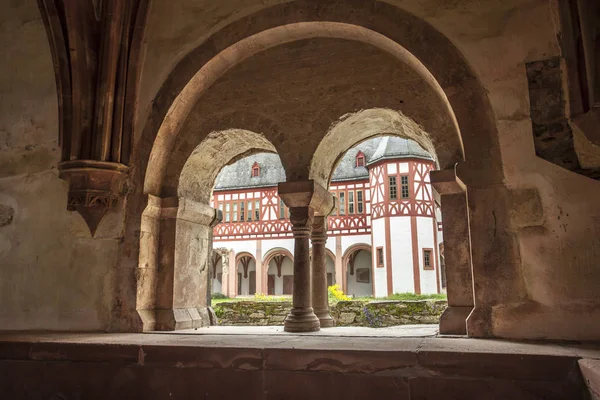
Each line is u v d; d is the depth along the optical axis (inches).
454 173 222.2
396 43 233.0
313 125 257.3
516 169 204.7
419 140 261.6
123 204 258.7
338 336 210.5
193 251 288.7
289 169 256.2
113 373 186.1
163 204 270.7
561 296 191.3
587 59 175.5
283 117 263.1
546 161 200.7
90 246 259.6
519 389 147.5
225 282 1206.9
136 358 184.4
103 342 193.0
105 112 256.4
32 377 194.9
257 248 1197.1
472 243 205.8
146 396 180.7
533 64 209.6
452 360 154.4
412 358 157.6
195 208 283.4
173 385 178.4
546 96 205.2
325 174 282.0
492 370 150.8
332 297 669.3
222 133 277.4
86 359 190.4
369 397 159.2
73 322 254.2
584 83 182.4
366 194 1127.0
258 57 273.4
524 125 206.7
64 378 191.2
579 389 140.8
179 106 269.6
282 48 270.1
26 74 287.9
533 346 168.1
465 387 151.9
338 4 245.8
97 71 259.8
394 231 1002.1
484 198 207.2
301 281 248.8
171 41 270.8
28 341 199.5
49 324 257.4
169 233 270.7
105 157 255.3
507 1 219.5
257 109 268.5
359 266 1293.1
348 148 294.5
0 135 285.1
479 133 212.4
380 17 237.9
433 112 236.4
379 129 281.3
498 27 218.4
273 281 1392.7
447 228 224.4
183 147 277.3
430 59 225.3
